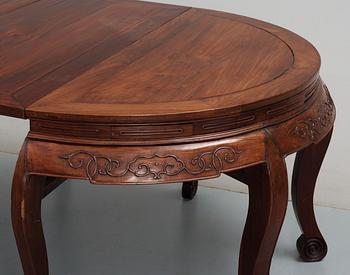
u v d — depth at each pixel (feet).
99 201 8.30
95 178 4.99
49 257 7.23
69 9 7.32
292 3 8.34
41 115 4.93
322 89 6.14
